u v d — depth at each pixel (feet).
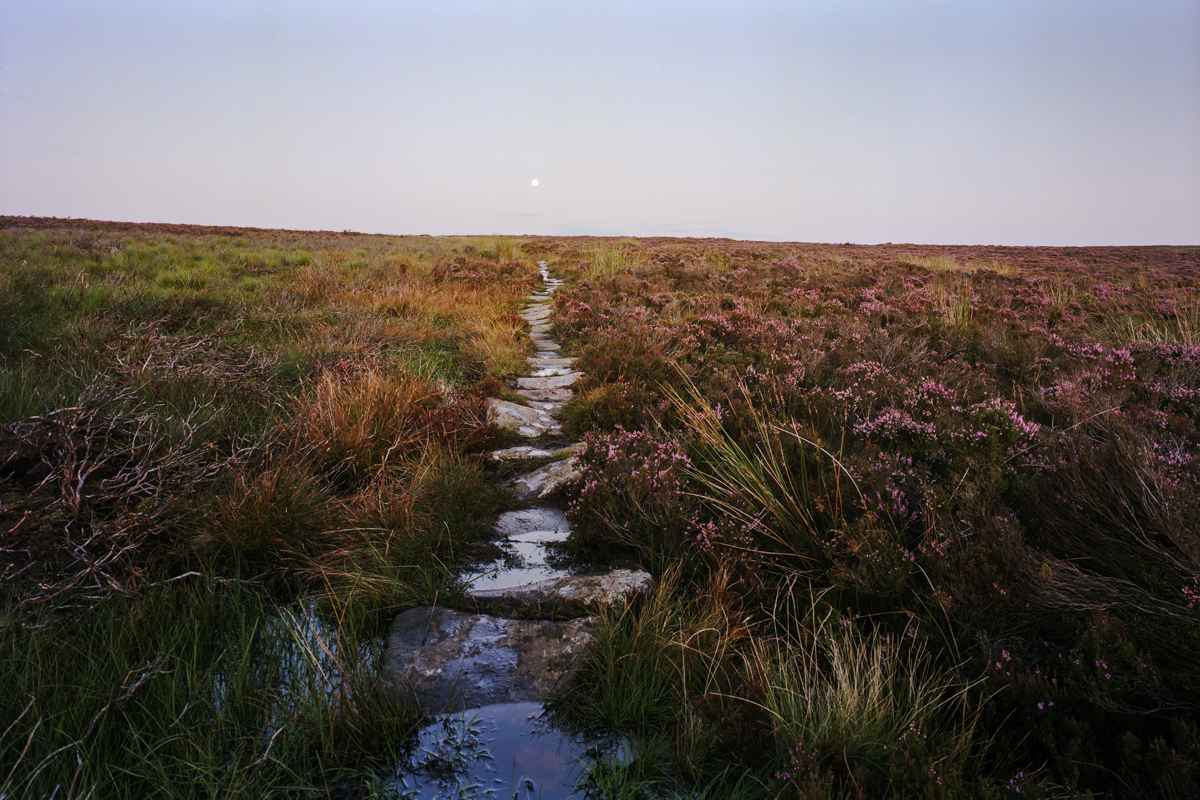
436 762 6.44
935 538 9.15
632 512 11.43
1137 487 8.64
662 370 21.50
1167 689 6.41
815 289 47.93
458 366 24.00
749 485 11.32
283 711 6.73
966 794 5.64
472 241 108.78
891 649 7.66
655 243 128.16
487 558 10.85
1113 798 5.77
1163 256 113.39
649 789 6.19
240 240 91.56
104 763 5.83
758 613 9.04
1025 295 45.62
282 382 18.40
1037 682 6.72
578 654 8.07
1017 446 12.23
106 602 8.00
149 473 10.52
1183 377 18.84
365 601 9.02
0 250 46.80
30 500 9.75
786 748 6.44
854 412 15.30
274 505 10.28
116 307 26.14
